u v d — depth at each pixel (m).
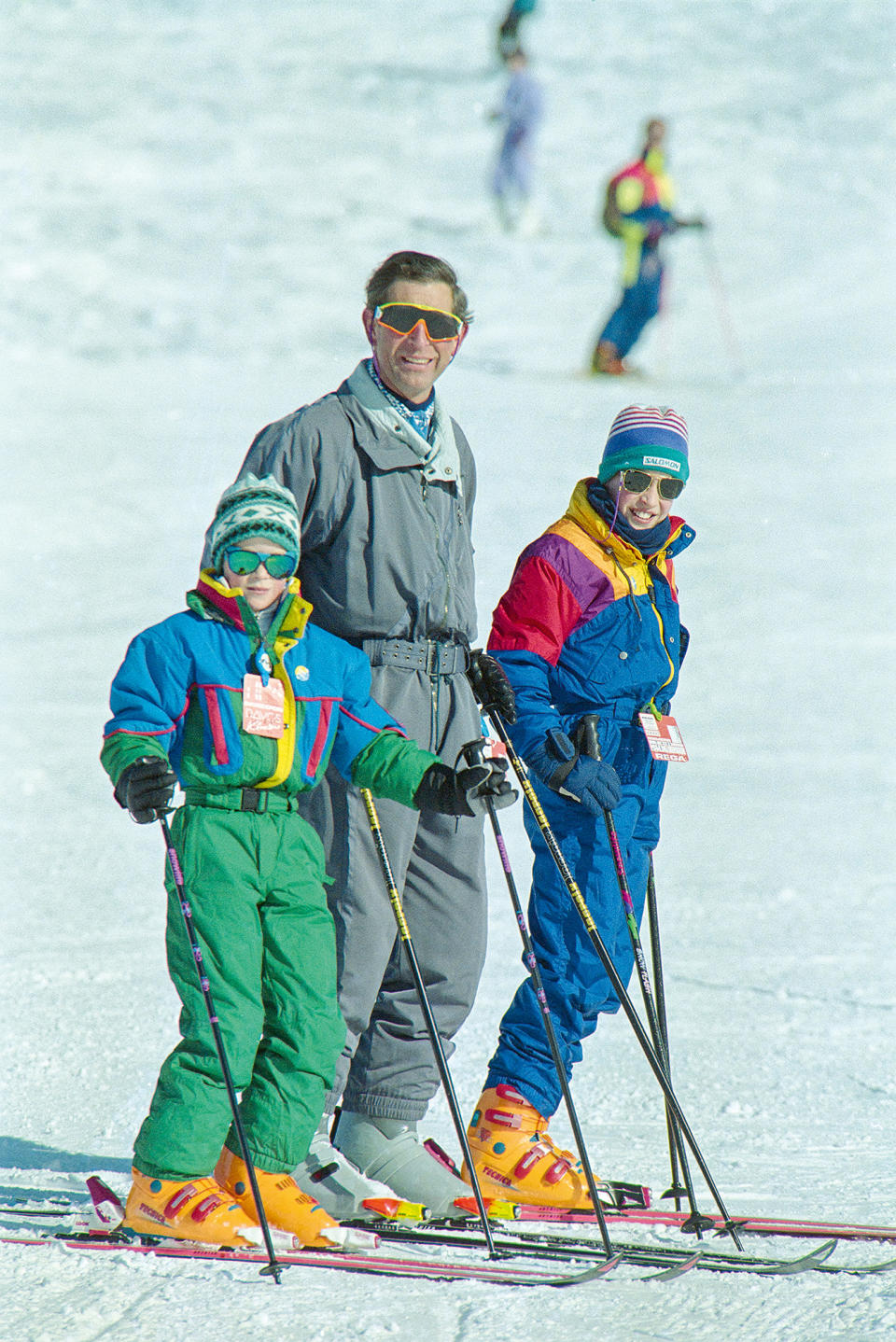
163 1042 18.33
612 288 93.12
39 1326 9.90
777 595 51.00
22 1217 12.47
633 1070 17.89
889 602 50.56
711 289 93.69
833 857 28.81
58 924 24.19
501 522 54.03
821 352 80.62
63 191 107.00
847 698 41.81
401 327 13.28
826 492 61.19
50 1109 16.00
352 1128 13.59
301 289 92.25
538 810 12.96
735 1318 10.11
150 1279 10.88
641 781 13.92
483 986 21.47
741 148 116.56
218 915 11.91
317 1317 10.12
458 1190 13.20
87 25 143.50
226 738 12.07
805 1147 15.02
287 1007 12.09
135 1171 11.94
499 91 131.25
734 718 40.22
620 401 71.44
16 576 52.66
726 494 60.94
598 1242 12.12
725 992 21.06
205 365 79.44
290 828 12.28
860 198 107.44
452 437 13.78
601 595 13.78
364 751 12.62
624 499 13.70
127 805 11.77
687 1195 12.64
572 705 13.83
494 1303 10.45
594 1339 9.74
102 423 69.50
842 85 128.38
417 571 13.39
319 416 13.36
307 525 13.34
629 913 13.15
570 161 116.81
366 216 105.88
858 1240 12.07
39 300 88.94
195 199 107.25
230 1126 12.16
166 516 59.06
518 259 98.25
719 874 27.67
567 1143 15.14
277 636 12.35
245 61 137.50
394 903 12.45
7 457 64.44
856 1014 20.05
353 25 147.25
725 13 145.25
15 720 39.19
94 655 45.44
